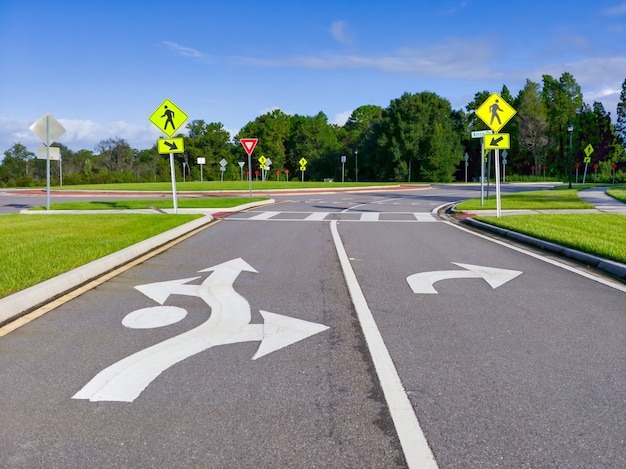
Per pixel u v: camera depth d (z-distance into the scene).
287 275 8.22
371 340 5.11
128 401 3.77
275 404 3.72
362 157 93.38
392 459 3.02
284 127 113.12
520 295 7.00
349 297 6.81
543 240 11.56
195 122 103.94
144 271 8.48
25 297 6.18
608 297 6.90
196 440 3.23
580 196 27.48
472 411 3.62
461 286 7.51
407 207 23.62
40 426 3.40
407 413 3.58
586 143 76.06
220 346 4.92
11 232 11.98
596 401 3.79
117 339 5.12
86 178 72.50
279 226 15.36
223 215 18.80
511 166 86.00
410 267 8.95
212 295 6.89
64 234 11.66
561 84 77.31
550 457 3.04
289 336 5.22
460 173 87.12
